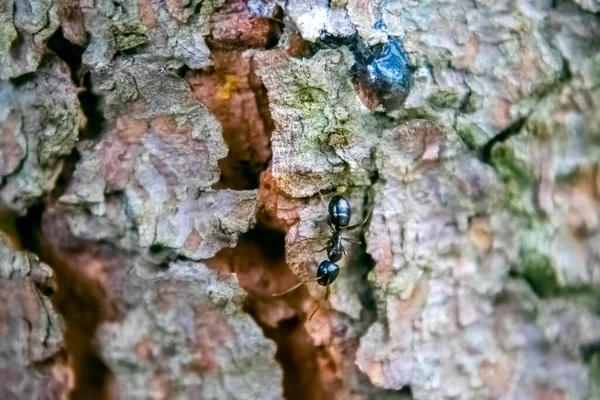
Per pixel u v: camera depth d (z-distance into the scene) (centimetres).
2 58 13
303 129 13
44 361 13
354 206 13
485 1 14
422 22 13
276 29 13
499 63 14
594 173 14
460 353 14
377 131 13
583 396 14
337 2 13
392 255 13
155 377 13
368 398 14
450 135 13
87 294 13
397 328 13
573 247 14
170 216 13
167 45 13
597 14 14
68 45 13
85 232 13
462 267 14
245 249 13
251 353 13
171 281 13
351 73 13
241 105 13
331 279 13
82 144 13
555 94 14
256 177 13
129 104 13
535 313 14
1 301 13
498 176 14
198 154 13
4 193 13
